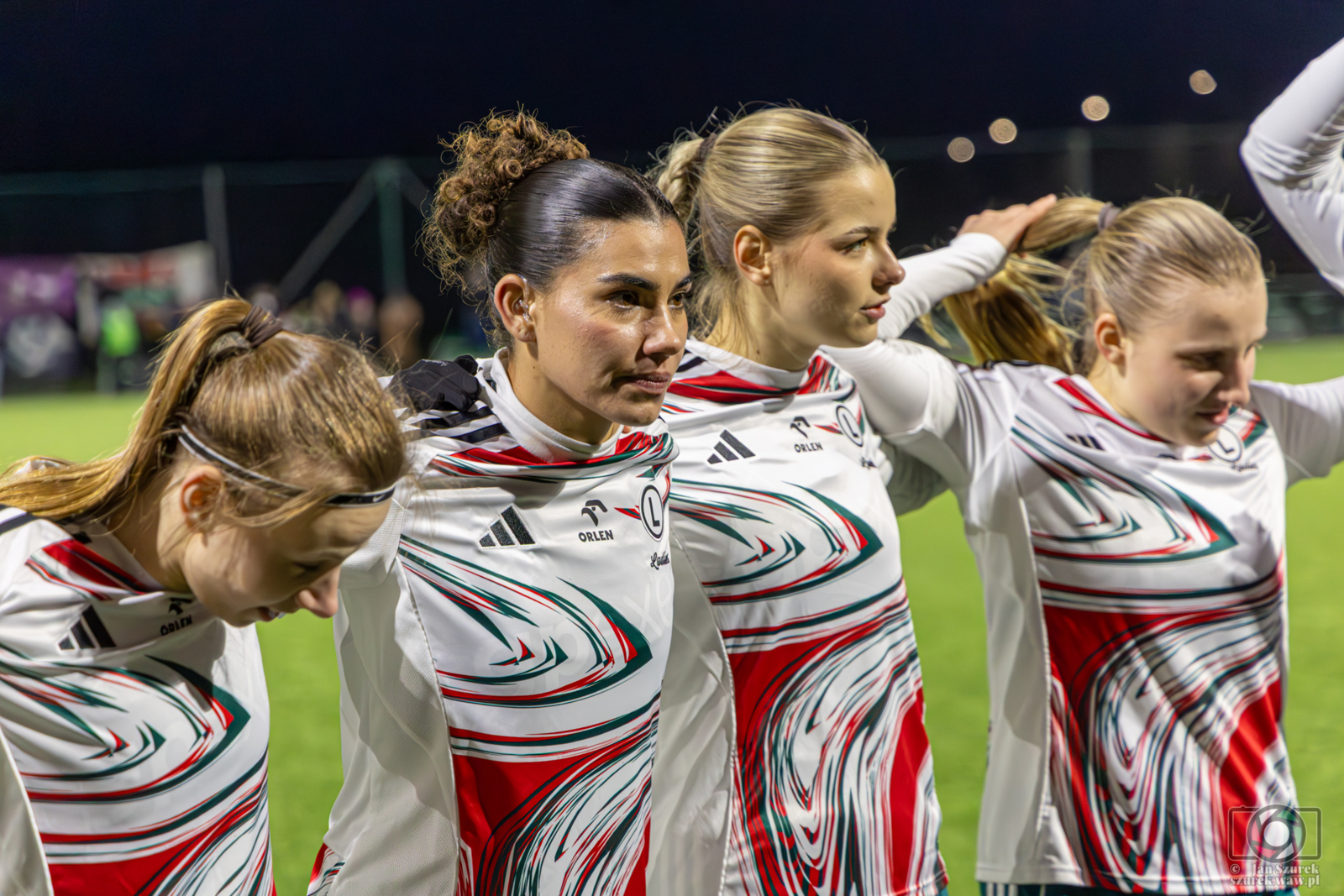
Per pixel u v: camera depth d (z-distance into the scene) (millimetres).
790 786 1865
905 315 2207
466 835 1584
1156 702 2025
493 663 1554
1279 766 2068
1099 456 2055
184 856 1351
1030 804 2080
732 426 1890
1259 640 2062
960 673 4680
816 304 1840
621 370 1484
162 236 17766
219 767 1369
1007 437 2125
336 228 17344
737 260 1877
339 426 1206
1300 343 15852
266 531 1205
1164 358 1979
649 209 1491
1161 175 15133
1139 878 2008
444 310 17250
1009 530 2129
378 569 1521
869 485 1972
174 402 1236
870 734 1921
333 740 4195
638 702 1658
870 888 1897
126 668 1288
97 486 1279
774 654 1859
